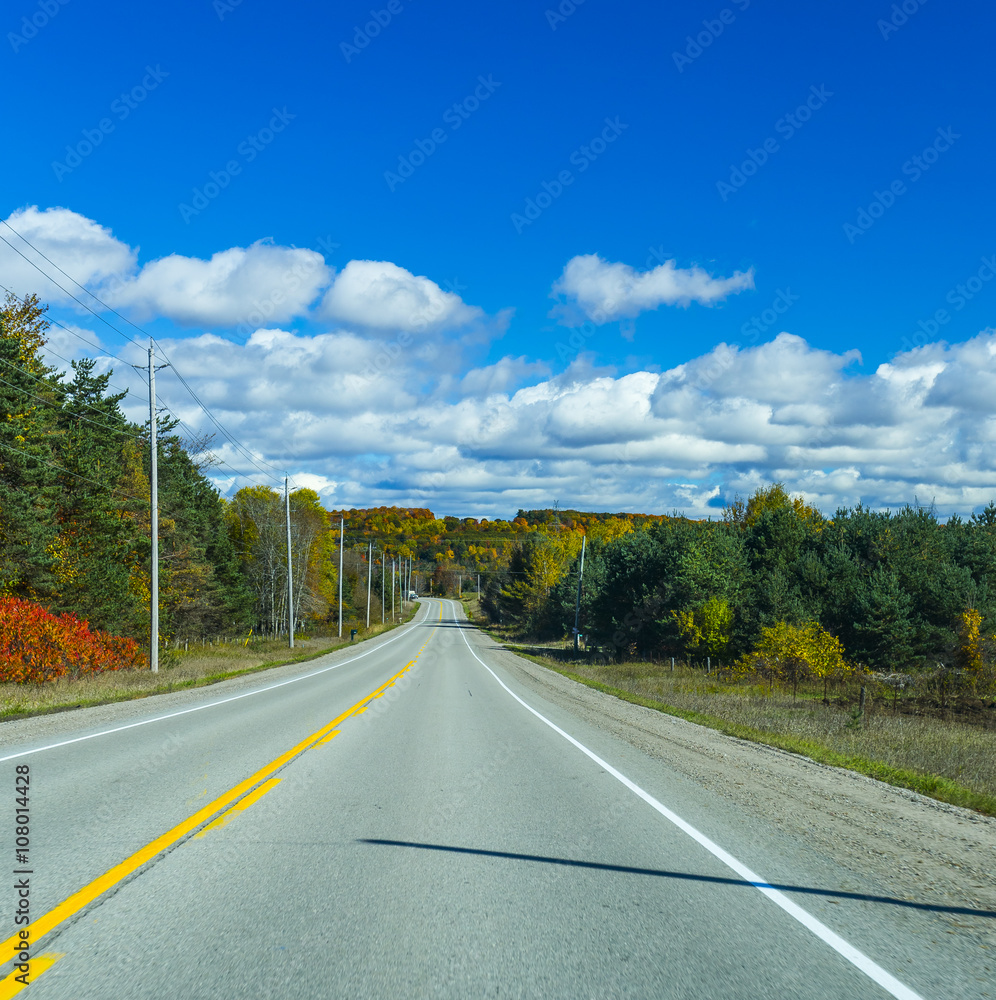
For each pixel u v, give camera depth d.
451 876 5.22
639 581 51.53
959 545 47.38
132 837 6.03
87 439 41.56
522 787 8.41
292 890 4.86
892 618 38.44
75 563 34.84
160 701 18.16
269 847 5.84
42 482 31.09
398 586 146.88
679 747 12.26
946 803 8.81
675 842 6.25
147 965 3.71
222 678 27.06
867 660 38.62
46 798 7.40
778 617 38.97
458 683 25.53
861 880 5.36
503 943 4.07
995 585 44.72
